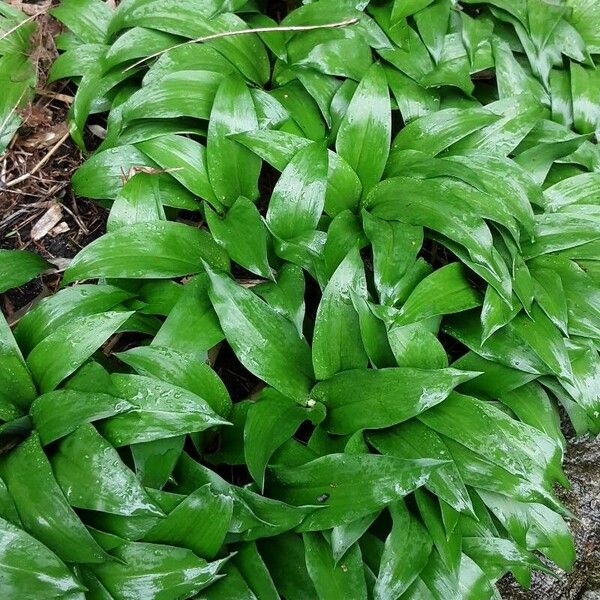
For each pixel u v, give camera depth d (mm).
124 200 505
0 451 411
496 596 466
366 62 574
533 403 506
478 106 590
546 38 609
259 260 479
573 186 577
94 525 400
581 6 657
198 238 503
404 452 443
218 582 406
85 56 583
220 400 458
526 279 501
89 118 612
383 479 414
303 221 508
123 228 484
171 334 454
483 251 473
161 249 486
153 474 420
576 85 614
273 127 550
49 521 375
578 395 492
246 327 452
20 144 595
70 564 381
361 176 537
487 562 468
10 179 586
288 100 565
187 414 414
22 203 580
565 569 491
